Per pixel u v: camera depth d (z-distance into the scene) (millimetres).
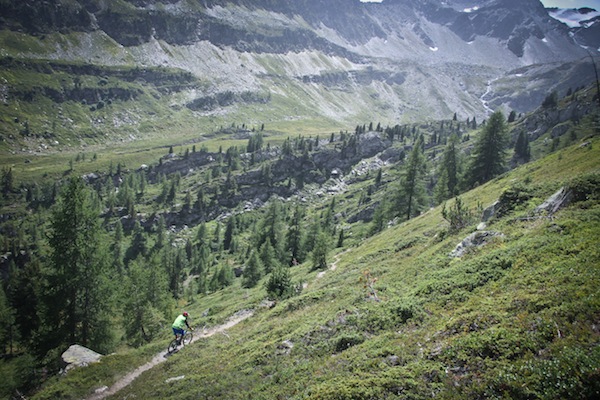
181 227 178000
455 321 14766
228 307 44906
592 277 12820
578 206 21594
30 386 33656
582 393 8594
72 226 35688
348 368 15078
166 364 24859
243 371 19422
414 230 48250
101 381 24172
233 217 158375
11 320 53719
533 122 159625
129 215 168875
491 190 50688
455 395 10805
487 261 19734
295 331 21844
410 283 24109
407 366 13172
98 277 37062
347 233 125188
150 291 51406
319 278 44938
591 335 10250
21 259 136750
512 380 10047
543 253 17172
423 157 73500
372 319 19406
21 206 177000
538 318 12109
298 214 91062
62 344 36469
